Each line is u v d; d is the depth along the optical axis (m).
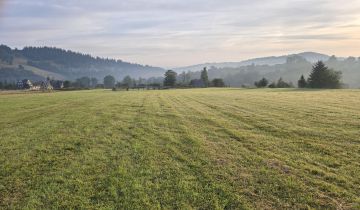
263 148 14.00
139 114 27.92
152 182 9.96
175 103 41.09
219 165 11.52
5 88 148.12
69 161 12.35
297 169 10.95
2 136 17.83
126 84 170.50
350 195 8.73
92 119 24.66
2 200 8.82
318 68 117.44
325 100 42.22
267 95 57.69
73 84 189.88
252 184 9.62
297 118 23.39
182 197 8.80
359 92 64.94
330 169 10.92
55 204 8.47
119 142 15.66
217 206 8.18
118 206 8.31
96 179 10.28
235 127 19.78
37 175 10.77
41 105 40.12
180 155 12.94
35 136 17.64
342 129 18.28
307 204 8.27
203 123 21.75
